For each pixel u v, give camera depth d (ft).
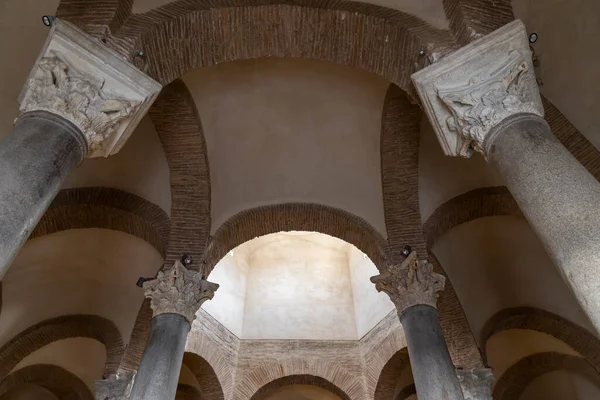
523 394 40.63
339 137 31.78
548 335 37.63
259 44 21.98
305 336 48.78
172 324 24.63
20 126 14.69
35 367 40.91
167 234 30.30
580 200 12.58
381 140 29.99
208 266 29.04
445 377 21.88
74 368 42.06
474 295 34.14
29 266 34.42
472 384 28.35
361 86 29.35
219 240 30.40
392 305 45.52
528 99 16.16
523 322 35.17
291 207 32.53
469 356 29.78
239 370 45.98
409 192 30.25
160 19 19.36
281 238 56.39
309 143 32.24
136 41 18.16
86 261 35.55
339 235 32.30
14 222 12.15
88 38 16.55
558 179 13.29
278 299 51.75
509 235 33.83
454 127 17.21
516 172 14.37
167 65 20.04
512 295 35.19
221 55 21.66
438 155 30.86
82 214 31.73
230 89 29.58
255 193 32.60
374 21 20.65
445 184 31.58
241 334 48.73
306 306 51.24
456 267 33.81
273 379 45.85
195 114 29.14
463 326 30.91
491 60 17.13
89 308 37.01
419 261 26.91
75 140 15.20
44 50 16.06
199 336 42.86
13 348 35.70
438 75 17.51
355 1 21.31
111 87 16.69
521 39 17.02
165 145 29.76
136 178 31.50
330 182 32.71
